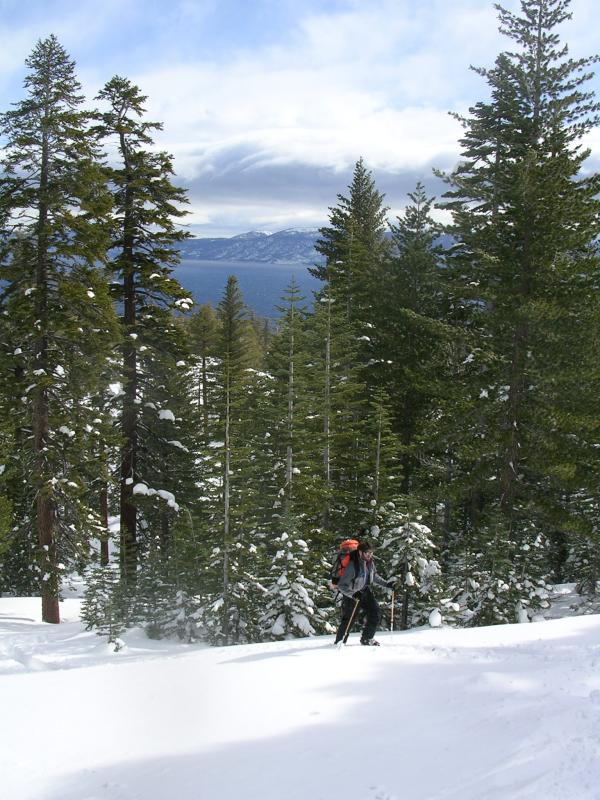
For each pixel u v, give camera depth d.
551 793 3.83
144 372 23.91
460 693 6.24
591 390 19.12
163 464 24.77
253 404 25.17
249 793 4.34
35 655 14.94
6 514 22.16
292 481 22.22
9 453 23.55
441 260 27.53
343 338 25.53
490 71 24.42
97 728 5.95
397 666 7.60
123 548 20.97
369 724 5.54
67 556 22.12
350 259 31.92
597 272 19.92
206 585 18.55
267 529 21.92
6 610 22.44
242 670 7.78
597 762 4.20
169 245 22.88
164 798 4.39
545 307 18.34
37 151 18.80
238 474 19.56
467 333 21.25
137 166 22.05
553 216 18.84
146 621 18.94
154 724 5.96
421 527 17.59
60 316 19.59
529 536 19.34
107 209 19.78
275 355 22.97
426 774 4.37
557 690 5.99
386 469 23.47
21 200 18.62
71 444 20.83
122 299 22.84
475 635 9.61
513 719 5.28
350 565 9.52
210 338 49.84
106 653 15.28
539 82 22.34
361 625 18.91
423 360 26.81
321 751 4.99
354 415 28.22
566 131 21.03
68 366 20.31
